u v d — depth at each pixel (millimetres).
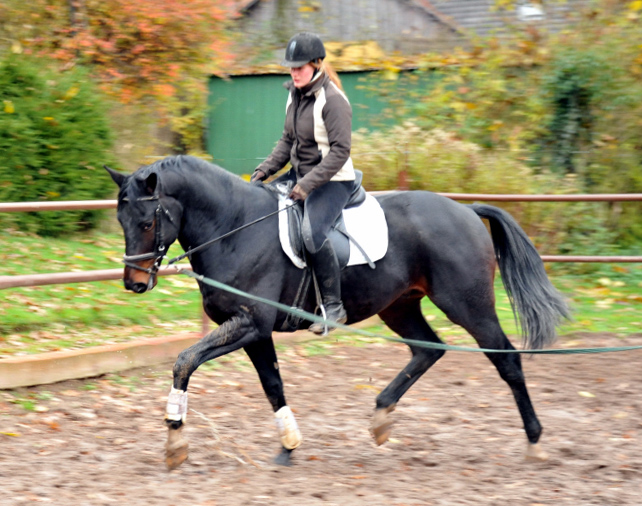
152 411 7590
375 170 14492
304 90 6039
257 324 5961
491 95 16469
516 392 6523
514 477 6055
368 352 10070
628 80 15305
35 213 13133
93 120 13984
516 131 15930
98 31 15664
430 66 17484
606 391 8469
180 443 5887
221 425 7312
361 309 6469
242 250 6004
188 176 5906
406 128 15844
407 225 6539
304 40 5926
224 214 6027
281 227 6086
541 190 14461
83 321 9672
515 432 7242
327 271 6094
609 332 10680
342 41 21969
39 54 14820
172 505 5273
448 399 8281
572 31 16172
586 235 14289
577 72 15711
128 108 15789
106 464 6137
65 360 8008
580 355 9859
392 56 18500
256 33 21188
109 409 7523
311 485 5781
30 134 13016
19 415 7121
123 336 9367
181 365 5777
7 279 7770
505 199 11688
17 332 8992
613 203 14672
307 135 6137
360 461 6461
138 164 15742
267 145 21938
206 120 22156
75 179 13555
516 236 6828
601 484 5867
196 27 16016
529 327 6738
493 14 20891
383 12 22328
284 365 9391
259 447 6777
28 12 15211
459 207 6766
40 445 6457
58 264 11695
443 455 6625
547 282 6844
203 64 16828
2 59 13578
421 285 6680
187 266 10828
